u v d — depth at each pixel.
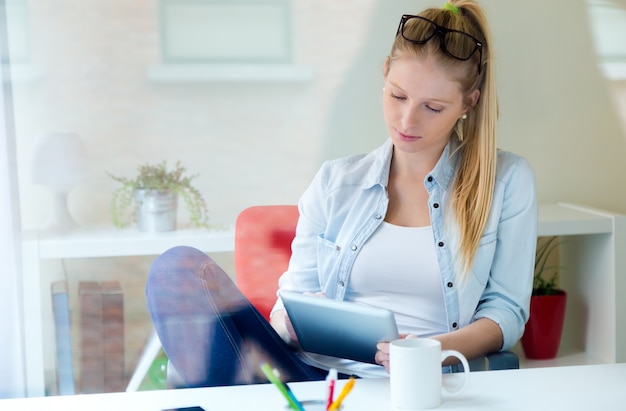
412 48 1.56
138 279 2.38
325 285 1.64
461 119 1.64
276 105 2.51
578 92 2.61
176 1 2.46
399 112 1.58
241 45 2.50
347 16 2.51
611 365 1.31
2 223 2.30
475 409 1.12
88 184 2.40
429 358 1.12
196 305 1.51
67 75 2.43
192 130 2.47
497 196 1.60
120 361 2.35
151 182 2.34
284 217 2.01
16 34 2.40
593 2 2.58
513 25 2.55
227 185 2.48
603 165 2.64
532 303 2.38
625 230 2.32
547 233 2.30
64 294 2.33
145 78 2.47
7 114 2.35
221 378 1.50
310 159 2.53
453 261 1.58
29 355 2.33
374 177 1.63
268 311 1.97
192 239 2.26
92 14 2.44
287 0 2.49
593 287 2.42
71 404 1.20
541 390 1.19
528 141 2.60
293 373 1.53
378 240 1.61
